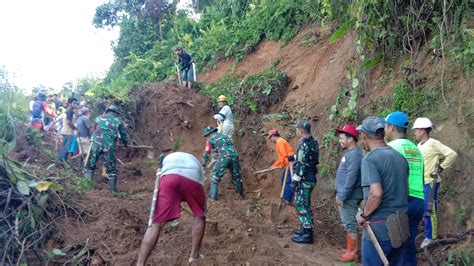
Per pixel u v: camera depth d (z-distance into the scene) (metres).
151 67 18.27
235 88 12.23
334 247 6.52
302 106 10.66
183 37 18.52
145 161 10.75
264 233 6.81
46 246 5.44
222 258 5.52
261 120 11.18
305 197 6.61
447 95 7.20
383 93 8.45
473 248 5.41
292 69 11.96
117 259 5.23
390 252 4.23
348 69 8.13
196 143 11.40
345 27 8.80
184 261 5.41
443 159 6.15
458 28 7.52
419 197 4.73
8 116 6.71
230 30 16.03
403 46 8.45
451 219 6.23
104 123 8.14
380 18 8.44
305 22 13.09
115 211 6.35
